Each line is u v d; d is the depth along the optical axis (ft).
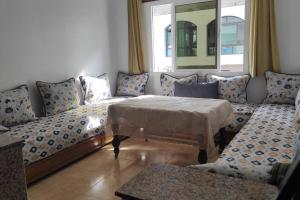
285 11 11.17
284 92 10.89
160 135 8.42
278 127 8.04
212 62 13.29
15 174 3.47
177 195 2.76
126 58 15.21
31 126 9.20
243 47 12.35
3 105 9.14
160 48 14.87
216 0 12.65
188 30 13.61
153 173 3.28
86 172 8.88
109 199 7.18
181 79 13.23
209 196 2.74
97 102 12.94
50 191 7.71
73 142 9.56
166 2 13.74
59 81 12.09
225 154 6.13
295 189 2.05
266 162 5.59
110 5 14.82
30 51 10.77
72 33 12.59
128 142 11.67
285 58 11.51
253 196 2.73
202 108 8.13
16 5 10.15
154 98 10.13
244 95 12.05
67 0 12.22
